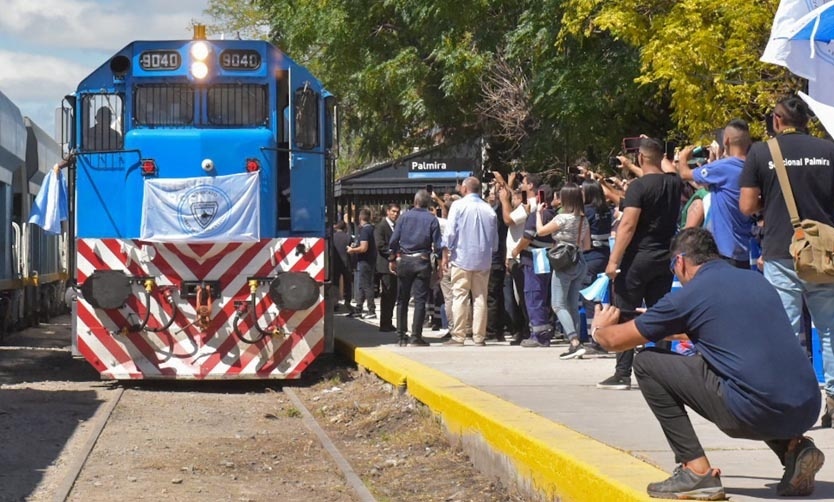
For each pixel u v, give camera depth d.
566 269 13.53
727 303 6.05
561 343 16.11
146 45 14.99
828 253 7.77
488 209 15.72
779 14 10.09
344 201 30.61
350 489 9.17
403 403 12.39
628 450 7.57
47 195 15.30
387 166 29.33
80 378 16.12
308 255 14.96
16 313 22.86
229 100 15.10
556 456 7.36
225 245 14.84
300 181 15.23
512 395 10.45
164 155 14.84
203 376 14.77
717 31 17.69
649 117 23.62
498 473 8.76
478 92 26.33
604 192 14.44
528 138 25.86
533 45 23.45
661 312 6.16
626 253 10.48
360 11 28.30
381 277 18.88
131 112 14.97
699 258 6.25
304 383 15.37
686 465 6.14
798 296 8.40
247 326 14.88
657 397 6.21
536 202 15.43
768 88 17.44
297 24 29.41
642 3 18.92
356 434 11.76
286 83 15.24
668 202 10.41
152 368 14.77
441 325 19.69
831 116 9.88
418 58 27.08
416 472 9.66
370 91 27.77
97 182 14.95
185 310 14.79
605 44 22.80
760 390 5.91
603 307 6.48
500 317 16.58
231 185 14.78
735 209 9.66
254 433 11.82
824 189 8.13
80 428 11.91
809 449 6.09
